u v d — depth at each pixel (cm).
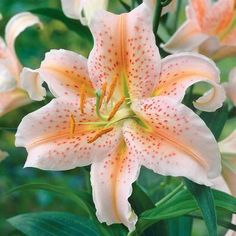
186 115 69
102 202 73
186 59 71
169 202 75
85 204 80
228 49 86
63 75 73
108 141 74
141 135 73
